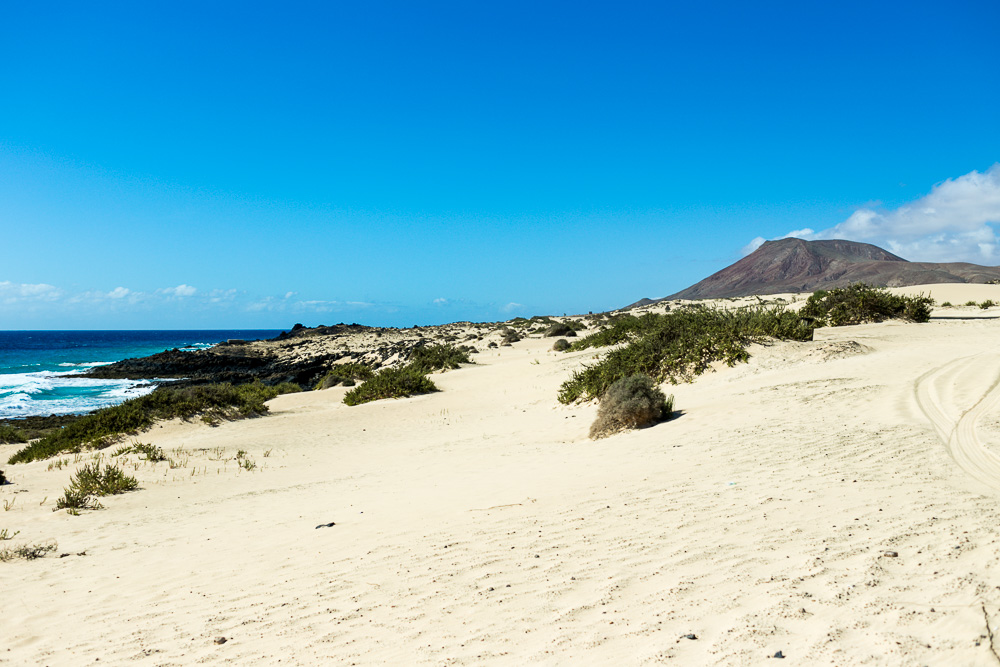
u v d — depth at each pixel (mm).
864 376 13180
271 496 10289
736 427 10133
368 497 9070
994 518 4730
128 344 130000
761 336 18172
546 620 3811
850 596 3547
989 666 2672
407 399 23531
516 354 35812
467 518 6699
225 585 5500
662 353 18109
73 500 10297
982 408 9305
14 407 35656
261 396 26656
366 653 3670
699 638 3279
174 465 13617
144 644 4289
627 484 7324
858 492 5859
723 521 5406
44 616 5199
